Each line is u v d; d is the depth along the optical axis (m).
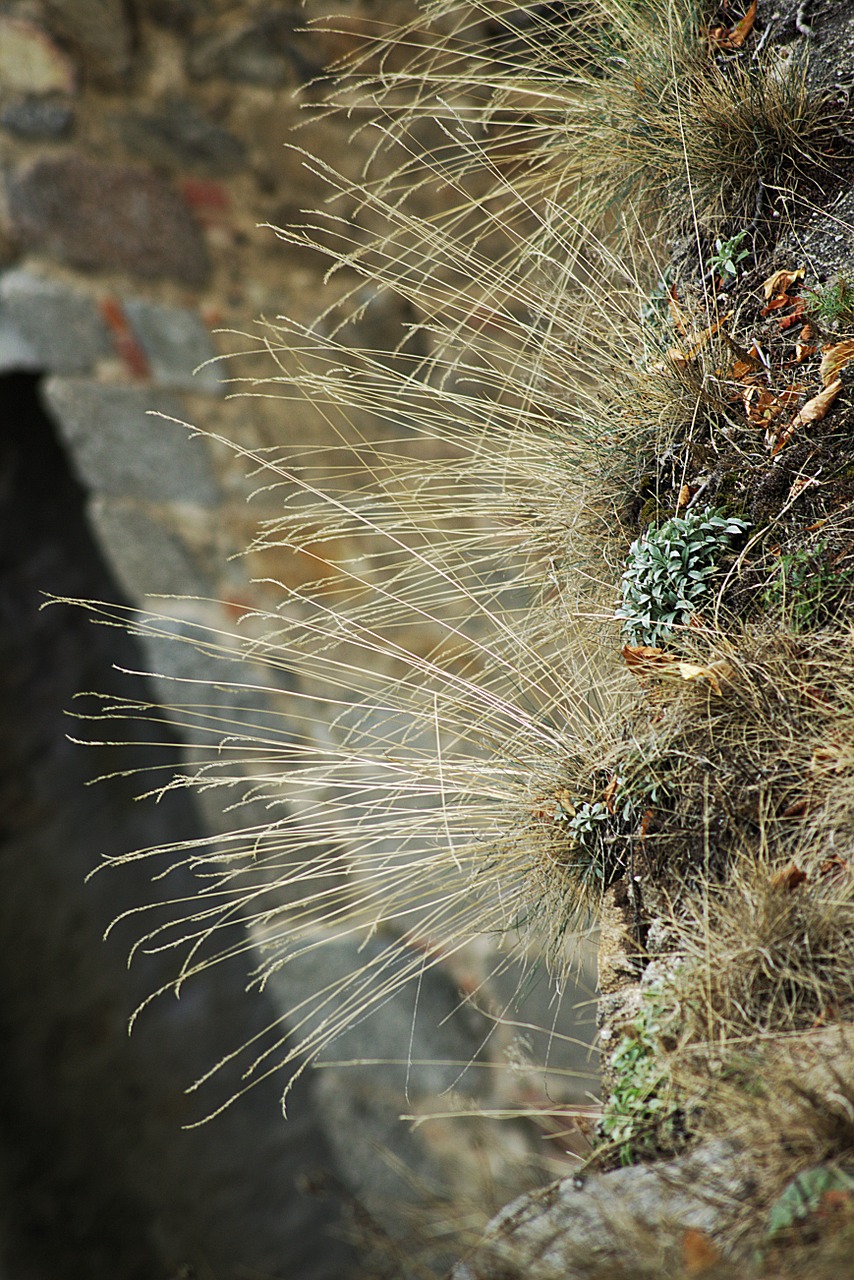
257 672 8.75
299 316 8.59
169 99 8.46
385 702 7.64
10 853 8.68
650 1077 5.57
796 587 6.64
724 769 6.46
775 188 7.62
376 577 8.63
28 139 8.45
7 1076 8.63
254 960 8.88
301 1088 8.95
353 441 8.61
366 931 8.70
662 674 6.74
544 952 7.56
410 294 7.79
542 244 7.79
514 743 7.53
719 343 7.57
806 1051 5.04
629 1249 4.64
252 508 8.69
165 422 8.67
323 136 8.45
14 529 8.70
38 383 8.64
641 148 7.71
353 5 8.31
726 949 5.67
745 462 7.25
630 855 6.79
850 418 6.97
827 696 6.27
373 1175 8.93
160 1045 8.86
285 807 8.73
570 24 7.82
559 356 7.73
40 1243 8.64
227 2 8.36
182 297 8.61
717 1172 4.78
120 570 8.84
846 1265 4.09
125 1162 8.80
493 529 7.69
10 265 8.52
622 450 7.62
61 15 8.38
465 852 7.34
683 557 7.07
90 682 8.86
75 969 8.77
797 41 7.66
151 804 8.91
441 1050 8.74
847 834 5.81
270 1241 8.92
